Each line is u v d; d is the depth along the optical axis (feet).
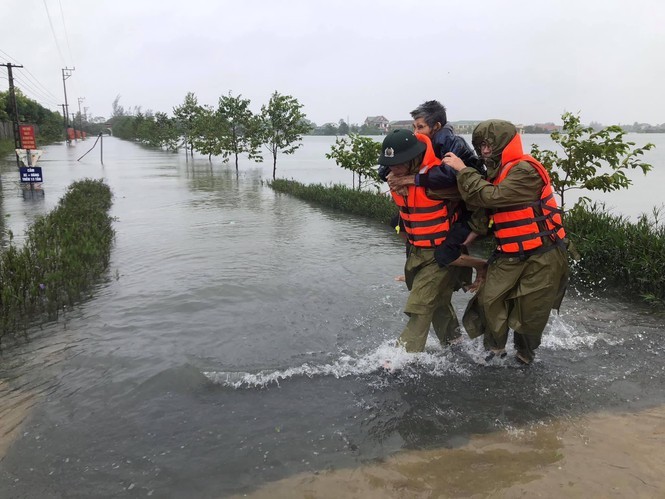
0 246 27.45
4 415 10.85
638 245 19.98
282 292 19.39
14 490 8.55
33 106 225.15
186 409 11.07
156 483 8.71
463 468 9.05
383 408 11.09
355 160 48.03
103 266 23.08
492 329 12.72
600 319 16.47
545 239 11.88
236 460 9.30
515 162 11.39
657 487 8.46
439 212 12.37
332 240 29.99
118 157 138.31
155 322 16.30
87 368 13.05
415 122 13.19
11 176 72.69
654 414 10.82
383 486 8.59
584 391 11.81
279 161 138.72
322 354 13.84
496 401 11.37
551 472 8.90
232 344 14.53
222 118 92.63
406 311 13.03
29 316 16.88
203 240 29.76
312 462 9.25
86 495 8.43
